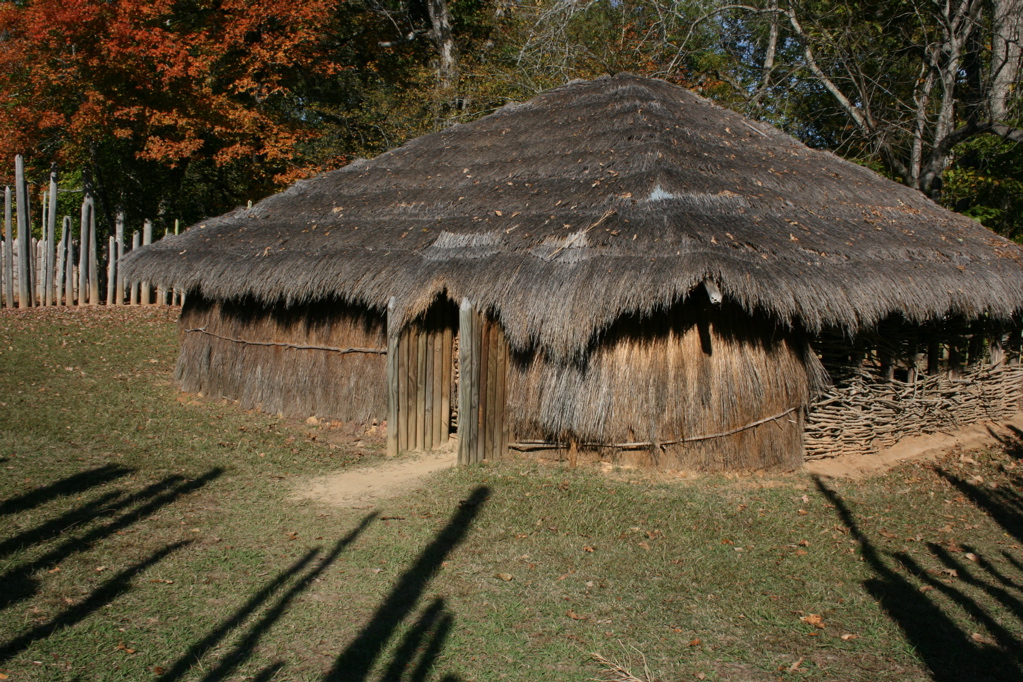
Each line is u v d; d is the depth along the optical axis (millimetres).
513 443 8867
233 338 11188
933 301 8758
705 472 8258
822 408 9023
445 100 21594
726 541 6699
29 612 5129
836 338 9039
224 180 24094
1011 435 10781
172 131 21219
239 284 10211
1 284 17250
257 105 23516
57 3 17828
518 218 9148
